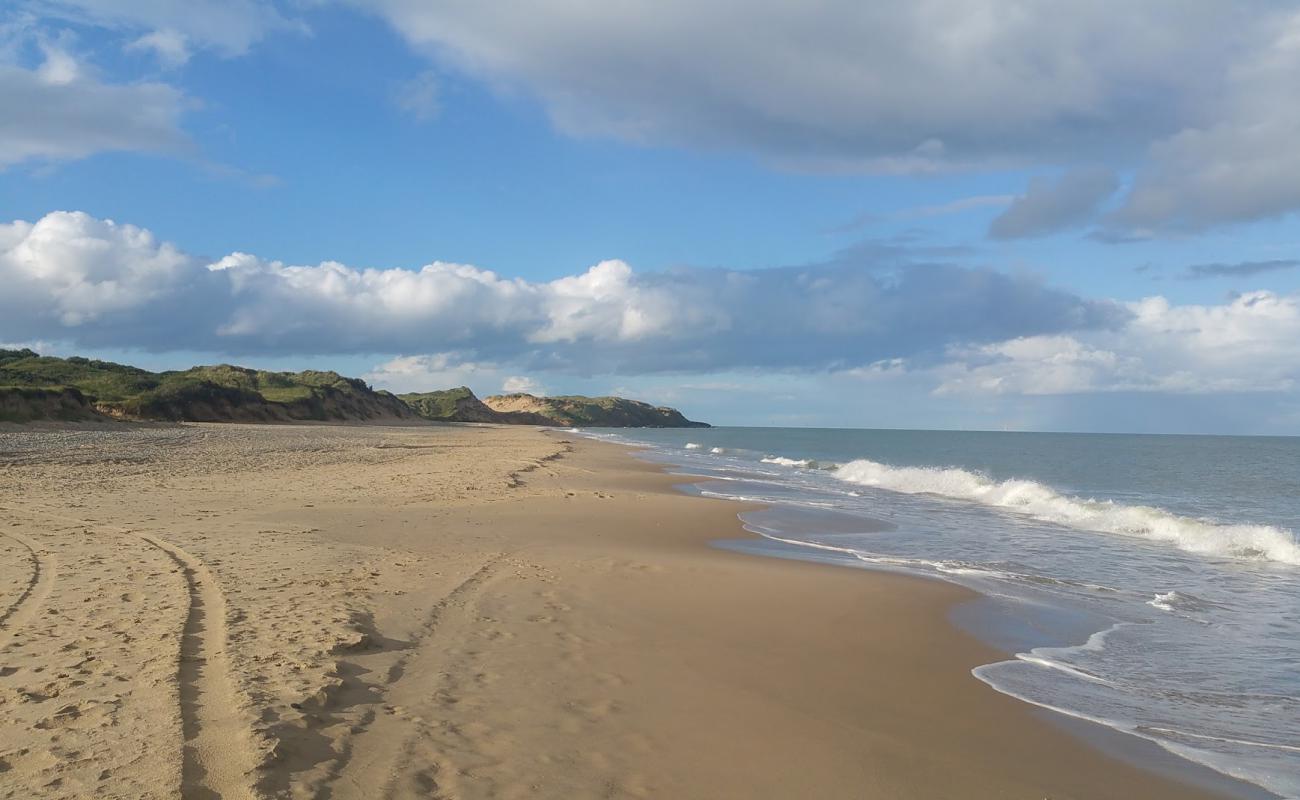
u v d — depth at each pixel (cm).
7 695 506
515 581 984
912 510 2181
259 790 398
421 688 583
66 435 3775
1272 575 1314
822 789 473
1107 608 1038
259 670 577
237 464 2619
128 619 693
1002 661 788
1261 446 9094
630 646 744
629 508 1891
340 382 11244
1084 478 3862
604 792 442
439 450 4169
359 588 875
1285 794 514
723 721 572
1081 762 550
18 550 994
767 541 1537
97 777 398
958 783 500
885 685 689
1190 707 678
